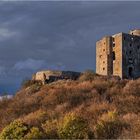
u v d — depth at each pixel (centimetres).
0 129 3812
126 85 5734
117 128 2825
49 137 2692
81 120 2877
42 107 5075
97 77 7369
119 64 8669
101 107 4156
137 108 4150
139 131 2634
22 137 2659
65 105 4822
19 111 5091
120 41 8706
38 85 7319
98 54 9262
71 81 7031
